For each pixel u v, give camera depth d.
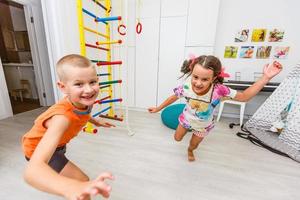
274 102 2.28
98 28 2.70
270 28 2.71
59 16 2.07
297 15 2.59
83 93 0.66
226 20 2.86
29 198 1.17
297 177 1.46
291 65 2.76
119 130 2.30
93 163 1.57
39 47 3.19
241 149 1.89
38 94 3.63
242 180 1.40
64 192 0.38
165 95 3.08
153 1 2.76
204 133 1.49
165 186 1.31
